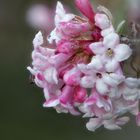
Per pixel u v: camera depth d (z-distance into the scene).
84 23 0.25
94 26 0.25
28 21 0.54
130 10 0.38
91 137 0.53
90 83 0.24
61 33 0.25
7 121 0.56
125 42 0.25
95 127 0.26
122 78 0.24
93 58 0.24
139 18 0.38
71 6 0.43
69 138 0.54
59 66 0.25
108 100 0.25
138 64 0.26
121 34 0.26
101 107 0.25
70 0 0.43
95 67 0.24
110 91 0.24
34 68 0.25
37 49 0.25
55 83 0.25
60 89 0.25
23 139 0.55
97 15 0.25
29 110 0.56
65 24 0.25
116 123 0.26
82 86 0.25
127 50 0.24
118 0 0.37
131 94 0.25
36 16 0.51
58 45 0.25
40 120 0.56
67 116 0.55
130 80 0.24
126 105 0.25
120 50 0.24
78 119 0.54
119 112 0.25
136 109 0.25
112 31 0.24
